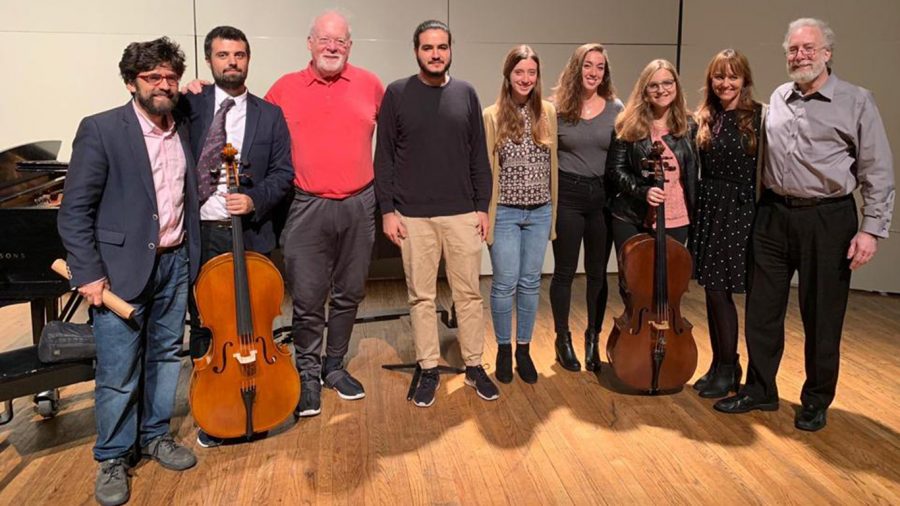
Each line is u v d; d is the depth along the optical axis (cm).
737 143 285
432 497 239
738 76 279
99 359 237
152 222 234
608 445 273
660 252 290
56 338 234
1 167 333
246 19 501
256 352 262
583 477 251
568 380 335
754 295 291
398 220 299
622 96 557
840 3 475
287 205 302
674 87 297
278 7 503
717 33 527
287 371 270
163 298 251
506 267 319
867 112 259
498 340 333
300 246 296
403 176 295
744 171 288
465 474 253
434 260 304
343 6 510
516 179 310
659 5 548
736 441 276
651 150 297
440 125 288
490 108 314
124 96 502
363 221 302
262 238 282
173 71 226
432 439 279
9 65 486
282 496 239
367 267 311
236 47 263
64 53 489
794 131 267
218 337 255
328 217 294
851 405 308
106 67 495
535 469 256
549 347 382
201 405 255
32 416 300
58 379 235
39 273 269
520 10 532
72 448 273
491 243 316
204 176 267
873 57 470
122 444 244
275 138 277
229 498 238
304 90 291
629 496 239
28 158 368
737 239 292
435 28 278
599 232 329
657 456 265
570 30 541
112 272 230
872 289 497
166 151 239
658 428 287
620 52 550
